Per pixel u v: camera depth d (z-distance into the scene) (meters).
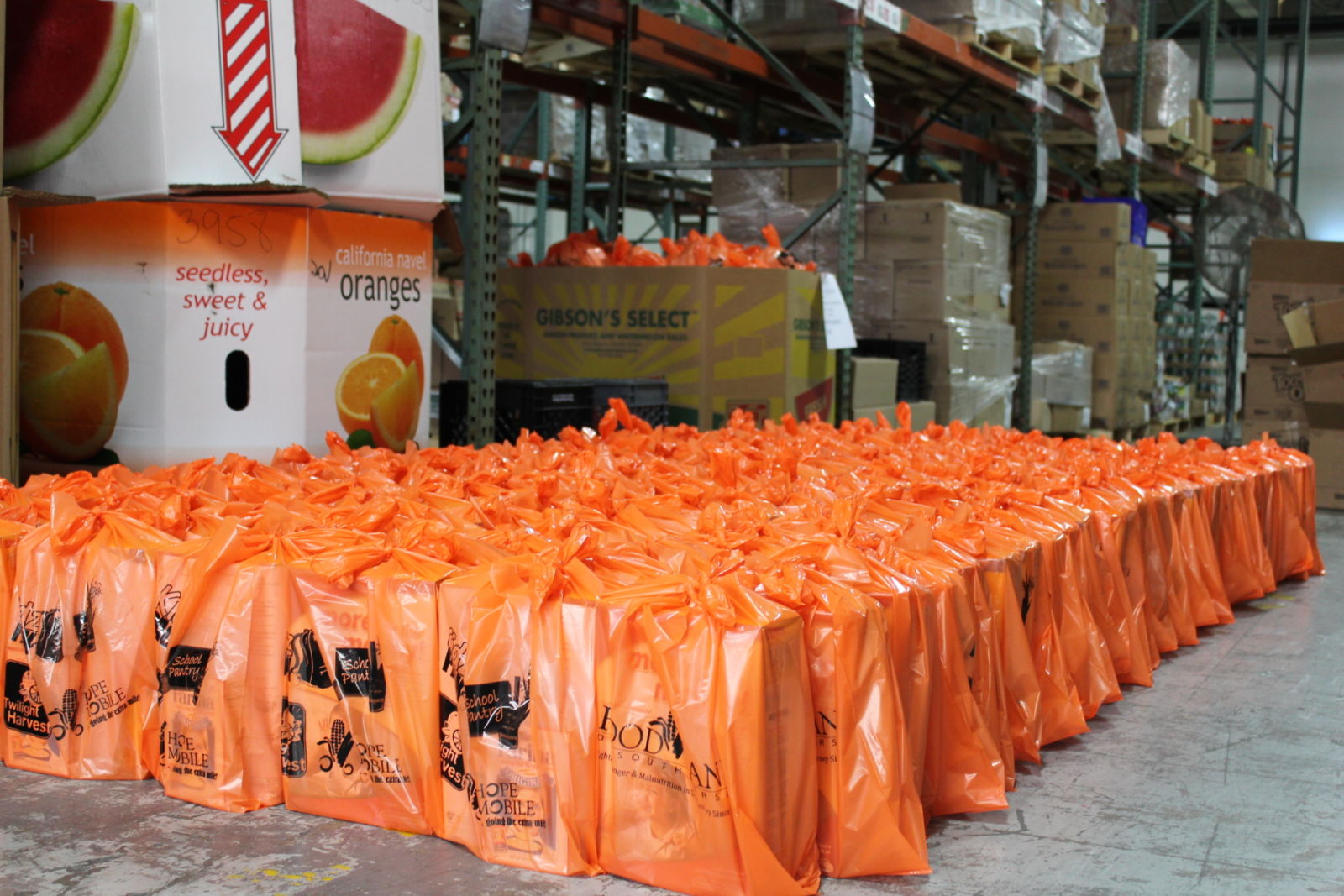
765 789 1.73
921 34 6.11
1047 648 2.59
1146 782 2.41
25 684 2.23
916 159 9.41
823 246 6.64
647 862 1.80
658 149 9.35
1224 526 4.07
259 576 2.08
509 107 8.70
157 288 2.88
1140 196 11.02
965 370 7.00
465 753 1.93
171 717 2.11
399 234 3.31
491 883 1.82
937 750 2.13
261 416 3.00
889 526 2.46
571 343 5.05
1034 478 3.13
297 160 2.93
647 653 1.82
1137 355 9.72
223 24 2.82
